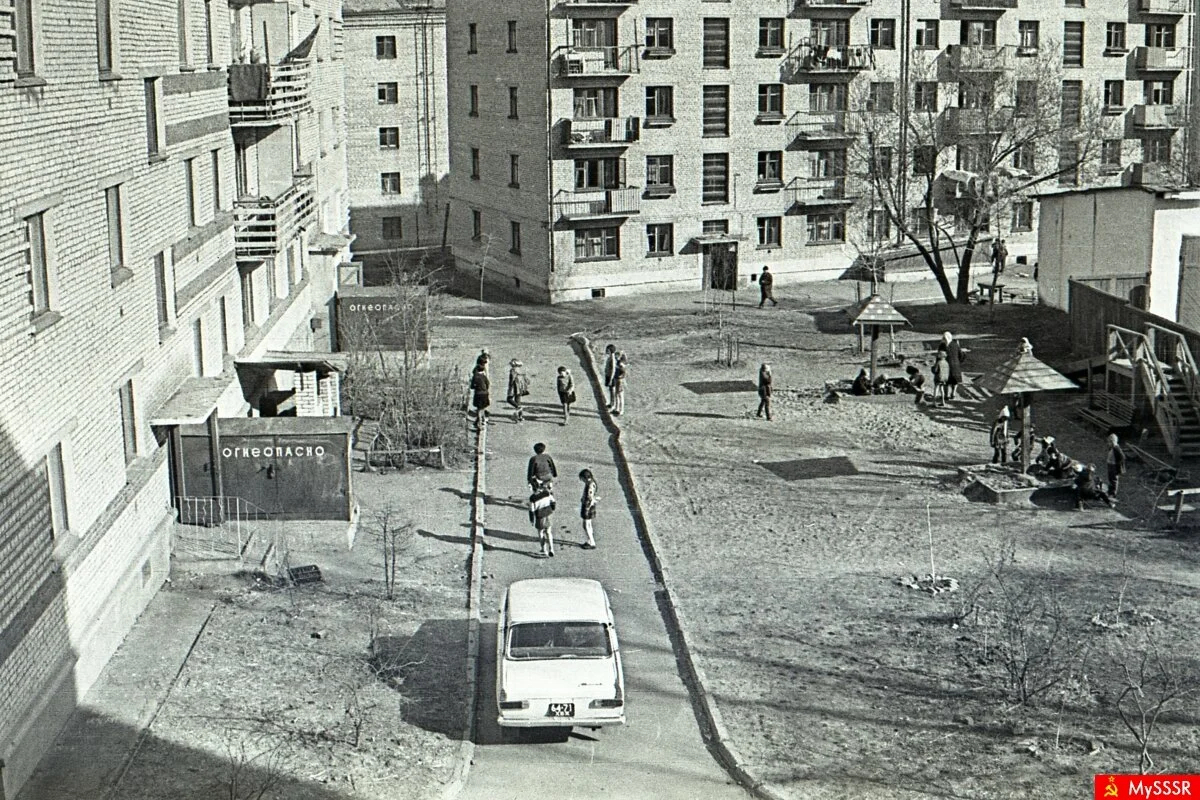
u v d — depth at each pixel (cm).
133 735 1705
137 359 2189
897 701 1894
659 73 5747
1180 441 3212
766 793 1614
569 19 5556
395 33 6981
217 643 2023
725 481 3116
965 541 2688
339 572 2416
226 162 3020
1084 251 4731
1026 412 3025
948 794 1608
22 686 1598
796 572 2498
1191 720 1817
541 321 5372
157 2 2380
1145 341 3447
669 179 5884
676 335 4903
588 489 2619
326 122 4722
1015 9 6381
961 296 5353
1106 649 2080
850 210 6247
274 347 3444
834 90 6109
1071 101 6638
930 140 5547
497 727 1830
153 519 2245
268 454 2550
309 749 1692
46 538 1717
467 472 3181
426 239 7225
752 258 6097
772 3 5897
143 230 2241
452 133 6569
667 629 2206
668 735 1805
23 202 1653
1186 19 6800
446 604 2286
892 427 3581
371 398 3678
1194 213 4303
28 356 1662
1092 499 2936
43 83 1712
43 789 1567
